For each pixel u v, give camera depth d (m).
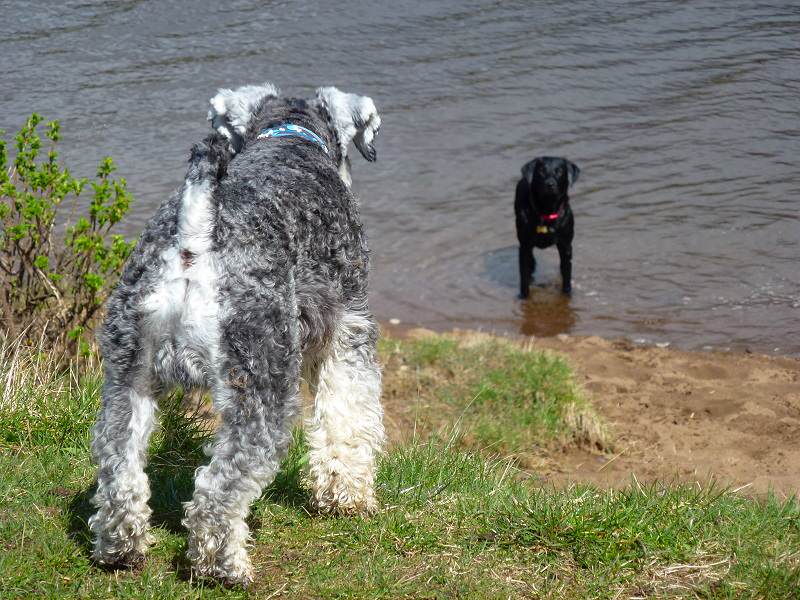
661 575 3.32
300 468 3.67
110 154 7.77
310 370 3.54
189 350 3.15
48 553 3.28
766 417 4.55
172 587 3.21
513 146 8.46
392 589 3.26
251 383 3.15
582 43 11.23
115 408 3.17
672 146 8.41
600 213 7.30
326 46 11.07
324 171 3.42
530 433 4.45
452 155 8.30
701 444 4.40
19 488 3.48
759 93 9.55
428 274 6.53
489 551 3.39
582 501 3.54
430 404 4.56
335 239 3.38
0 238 4.19
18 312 4.24
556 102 9.45
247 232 3.18
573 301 6.16
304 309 3.31
